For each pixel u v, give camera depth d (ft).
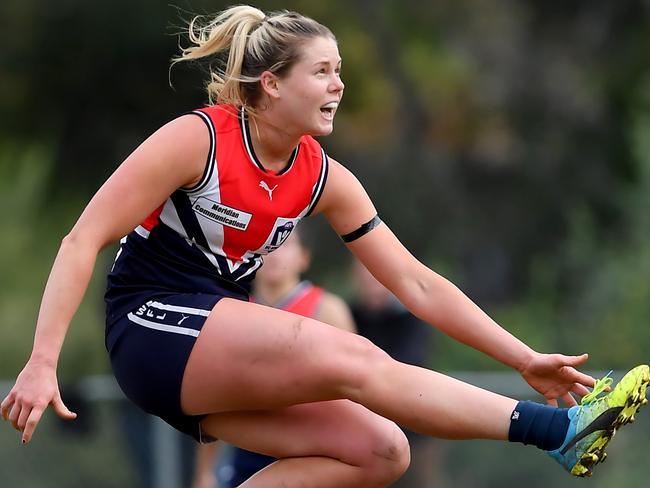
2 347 185.26
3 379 181.16
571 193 179.22
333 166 46.70
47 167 171.12
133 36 151.12
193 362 44.09
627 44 178.29
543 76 181.16
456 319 47.65
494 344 47.39
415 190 174.70
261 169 44.60
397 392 43.47
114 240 43.75
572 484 87.20
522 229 178.91
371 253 48.06
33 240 193.26
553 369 46.70
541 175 179.22
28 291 200.95
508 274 181.16
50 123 161.17
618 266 171.22
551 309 174.40
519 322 171.01
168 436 87.30
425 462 85.92
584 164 179.83
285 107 44.37
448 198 176.45
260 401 44.39
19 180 191.62
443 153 181.57
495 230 178.29
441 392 43.52
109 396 88.12
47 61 156.04
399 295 48.34
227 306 44.37
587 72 180.14
